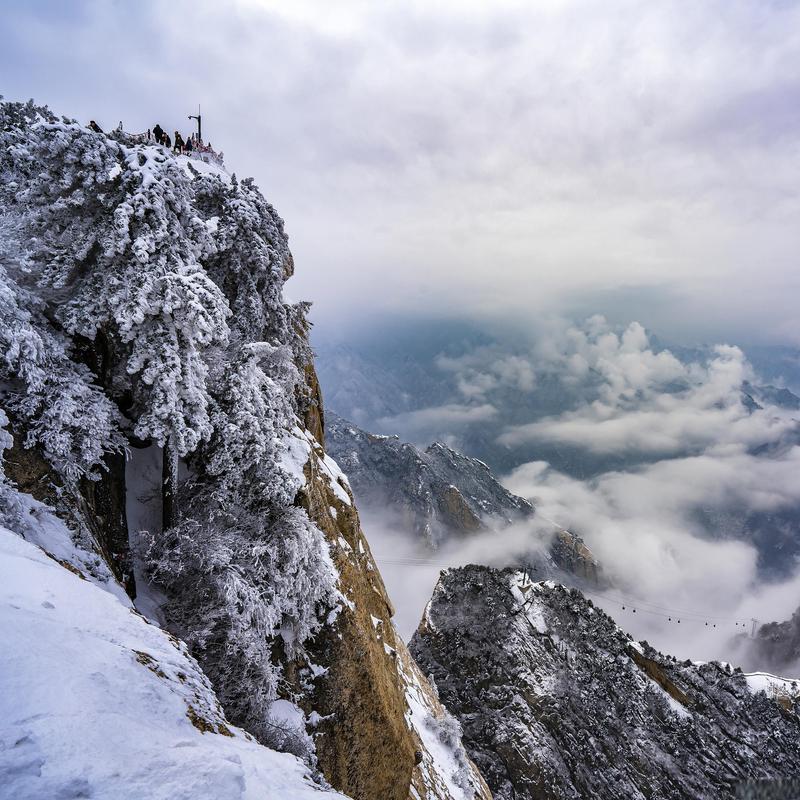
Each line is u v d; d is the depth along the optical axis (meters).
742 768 71.06
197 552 17.25
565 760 62.50
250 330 23.08
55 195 16.98
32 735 5.40
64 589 10.16
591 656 78.12
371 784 21.67
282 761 9.27
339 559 24.03
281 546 19.38
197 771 5.98
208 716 9.01
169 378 16.22
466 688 70.19
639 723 71.56
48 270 16.86
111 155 16.98
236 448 18.89
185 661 10.63
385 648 28.48
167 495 17.83
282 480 19.92
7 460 14.11
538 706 67.31
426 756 31.92
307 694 20.02
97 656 7.93
